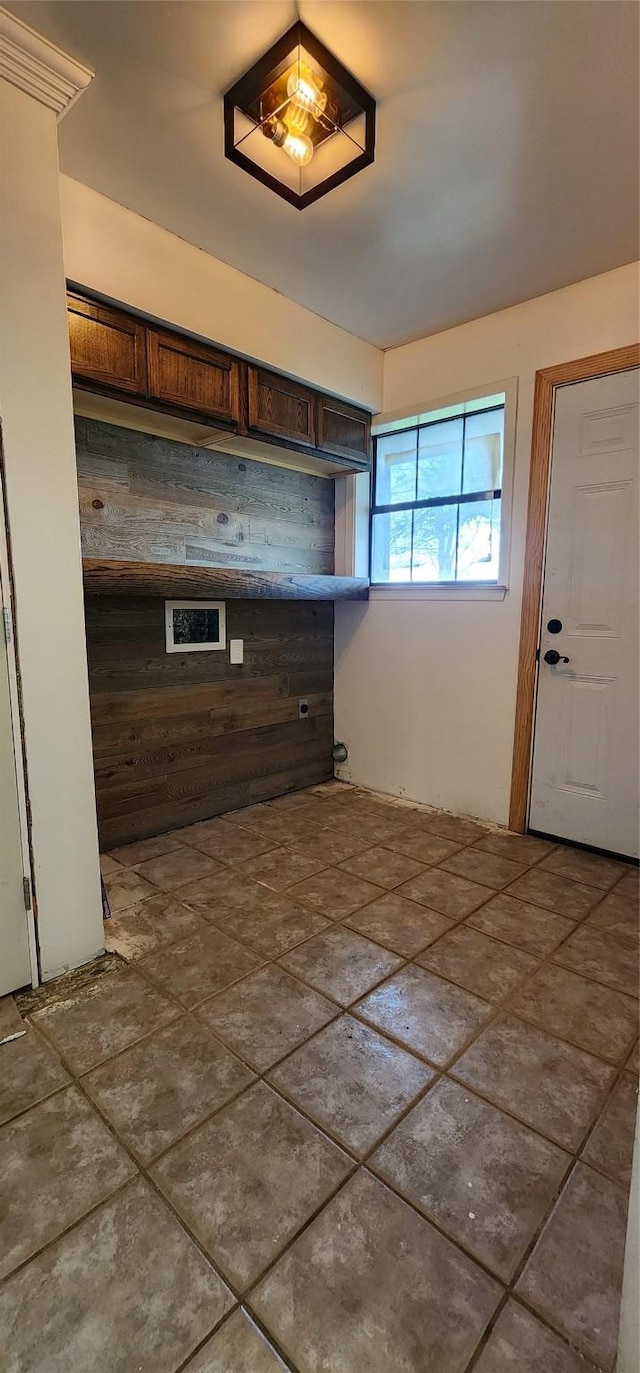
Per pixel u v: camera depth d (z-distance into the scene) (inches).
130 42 54.8
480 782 119.3
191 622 112.8
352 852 104.1
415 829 115.3
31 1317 35.7
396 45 55.0
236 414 97.9
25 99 57.1
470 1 50.6
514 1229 41.1
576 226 81.6
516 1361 33.9
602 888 91.1
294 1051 57.1
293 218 80.1
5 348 58.1
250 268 92.7
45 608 63.9
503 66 57.1
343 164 66.5
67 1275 37.9
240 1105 51.0
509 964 71.3
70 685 66.8
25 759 63.9
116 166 70.4
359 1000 64.5
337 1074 54.4
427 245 86.3
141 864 98.7
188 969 69.9
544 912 83.7
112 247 77.6
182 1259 38.9
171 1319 35.7
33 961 66.4
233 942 75.5
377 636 134.9
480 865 99.1
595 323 95.5
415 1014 62.4
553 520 103.6
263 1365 33.5
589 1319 35.8
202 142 66.7
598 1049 57.6
